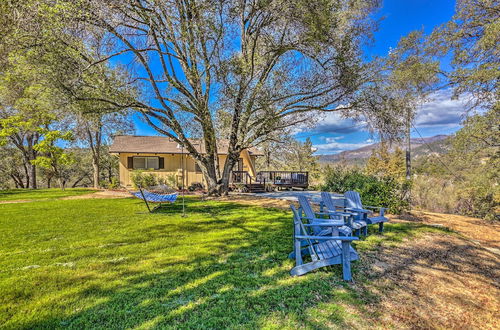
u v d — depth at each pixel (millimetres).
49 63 6672
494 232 6438
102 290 2771
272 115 9039
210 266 3469
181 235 5027
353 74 8297
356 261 3797
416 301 2820
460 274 3664
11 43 5949
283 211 7766
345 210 5320
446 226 6586
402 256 4129
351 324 2293
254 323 2234
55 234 5055
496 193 10219
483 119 10305
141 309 2418
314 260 3367
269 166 25656
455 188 11805
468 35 9672
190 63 9469
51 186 27938
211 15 7555
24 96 12305
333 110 9859
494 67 8375
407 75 8961
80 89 7465
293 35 8719
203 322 2229
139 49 8555
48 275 3133
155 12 7215
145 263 3557
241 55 8711
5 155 21484
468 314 2670
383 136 9406
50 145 14195
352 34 8406
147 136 17500
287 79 9094
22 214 7082
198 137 10453
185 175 15977
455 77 9789
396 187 8023
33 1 5512
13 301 2533
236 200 10281
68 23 6219
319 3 7172
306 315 2383
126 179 15273
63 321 2223
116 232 5230
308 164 27172
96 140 17328
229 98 8281
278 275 3215
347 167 17703
